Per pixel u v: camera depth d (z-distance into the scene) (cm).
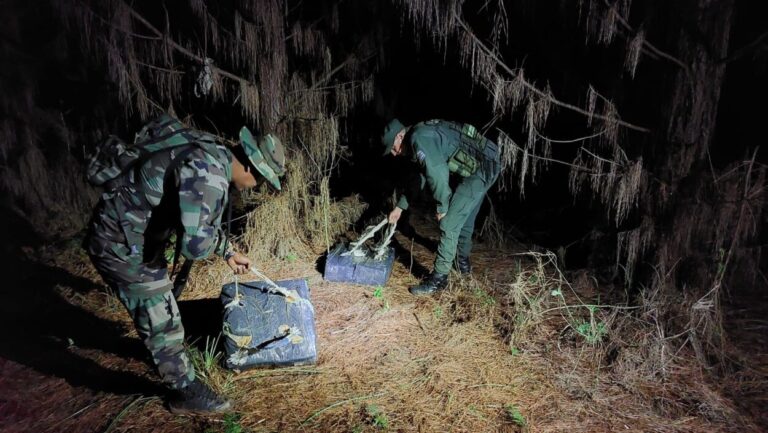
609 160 368
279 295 329
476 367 321
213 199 230
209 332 344
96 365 312
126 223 232
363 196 557
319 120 462
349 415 278
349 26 485
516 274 437
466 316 375
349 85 499
